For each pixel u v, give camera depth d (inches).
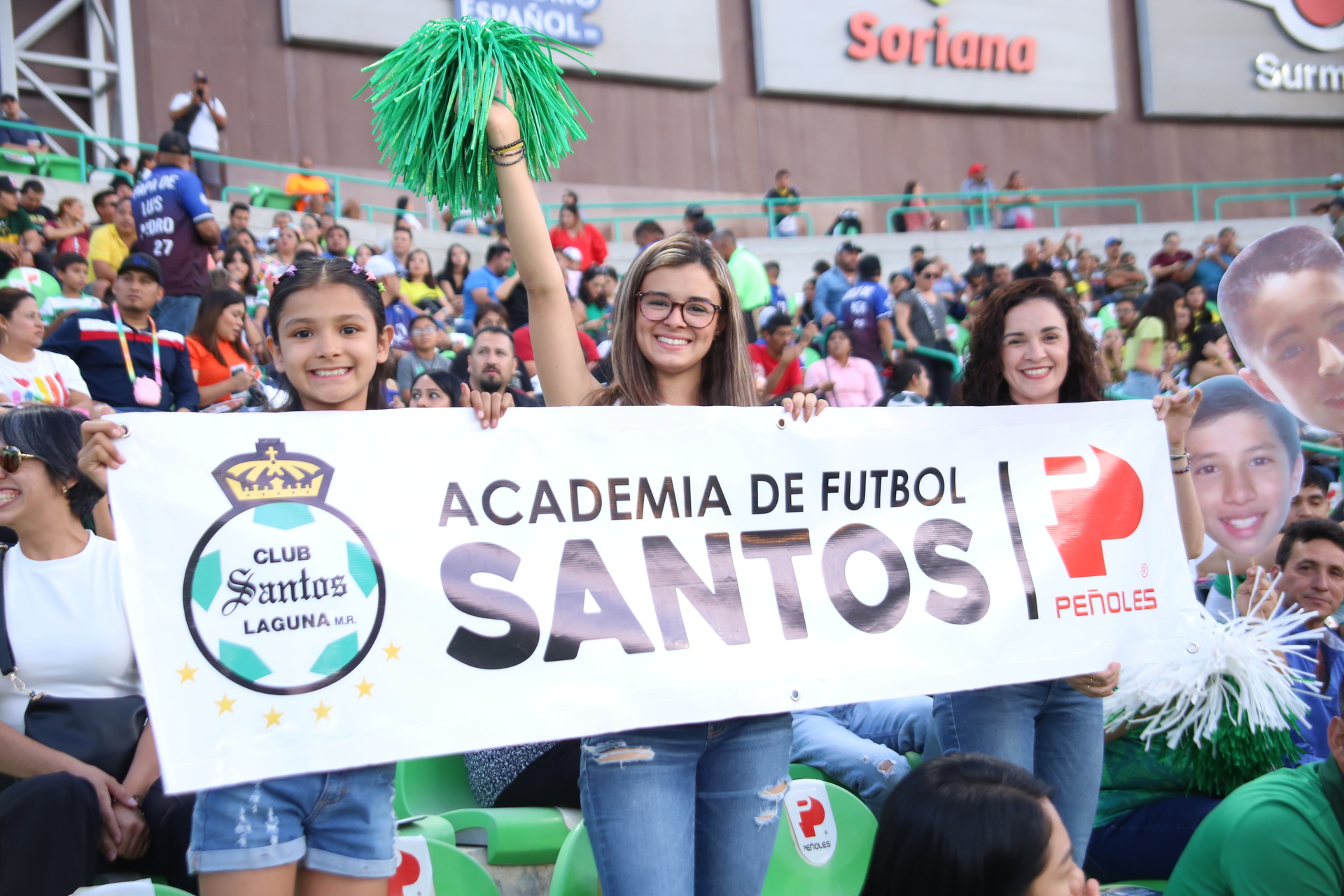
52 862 82.4
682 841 84.1
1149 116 845.2
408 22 655.1
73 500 97.4
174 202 269.6
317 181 495.5
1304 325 148.9
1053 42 818.8
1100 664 104.6
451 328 362.0
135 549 76.0
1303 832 90.4
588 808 84.6
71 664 95.0
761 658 92.4
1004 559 103.9
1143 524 110.0
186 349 205.6
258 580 78.7
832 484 99.2
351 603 81.0
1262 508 152.2
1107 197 837.2
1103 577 107.0
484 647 84.2
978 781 65.7
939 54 787.4
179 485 78.1
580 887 98.4
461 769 125.6
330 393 83.3
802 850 108.7
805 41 759.1
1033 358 108.3
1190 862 97.1
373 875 76.3
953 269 645.9
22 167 427.8
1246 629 119.7
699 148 738.8
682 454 94.1
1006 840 63.1
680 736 87.3
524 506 88.4
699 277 92.7
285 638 78.5
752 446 96.7
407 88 95.3
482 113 92.3
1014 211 689.6
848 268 448.5
